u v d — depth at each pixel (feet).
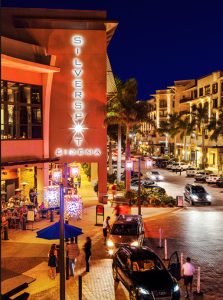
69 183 130.11
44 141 95.04
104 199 108.17
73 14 103.30
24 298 46.32
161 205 111.04
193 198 116.78
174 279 46.91
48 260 57.82
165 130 312.09
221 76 222.28
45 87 93.97
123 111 120.78
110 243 63.87
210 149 236.22
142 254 50.34
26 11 101.24
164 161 247.50
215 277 54.65
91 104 104.88
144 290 44.45
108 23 103.71
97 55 104.32
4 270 56.44
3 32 99.25
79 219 88.84
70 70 103.71
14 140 87.04
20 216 79.97
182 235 79.10
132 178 149.59
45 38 102.22
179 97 311.88
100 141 105.81
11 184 96.68
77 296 47.96
